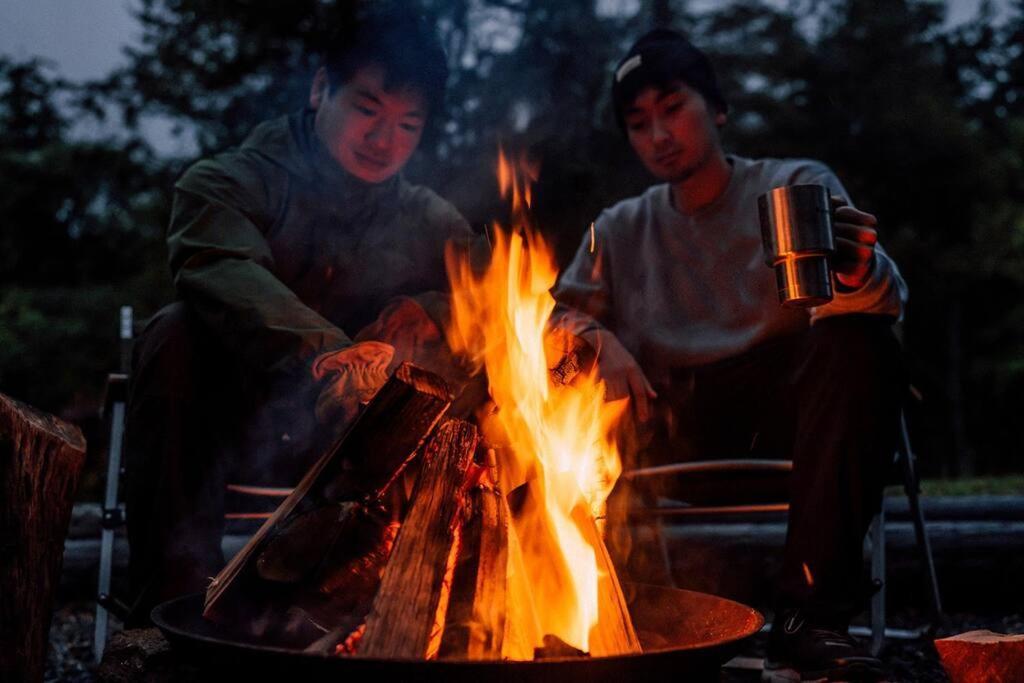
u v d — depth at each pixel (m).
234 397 2.23
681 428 2.59
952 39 21.41
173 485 2.02
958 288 17.59
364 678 1.22
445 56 2.39
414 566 1.42
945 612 3.24
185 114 12.38
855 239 1.82
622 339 2.78
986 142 19.73
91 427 11.16
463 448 1.57
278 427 2.24
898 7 17.42
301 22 10.41
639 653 1.26
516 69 9.34
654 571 2.89
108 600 2.39
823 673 1.86
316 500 1.53
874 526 2.45
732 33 14.63
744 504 2.59
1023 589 3.24
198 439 2.07
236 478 2.36
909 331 18.45
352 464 1.52
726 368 2.53
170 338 2.07
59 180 17.19
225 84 11.33
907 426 2.59
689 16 13.52
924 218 18.38
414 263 2.62
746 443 2.55
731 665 2.28
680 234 2.67
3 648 1.52
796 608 1.92
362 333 2.32
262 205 2.39
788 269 1.75
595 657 1.23
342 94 2.36
